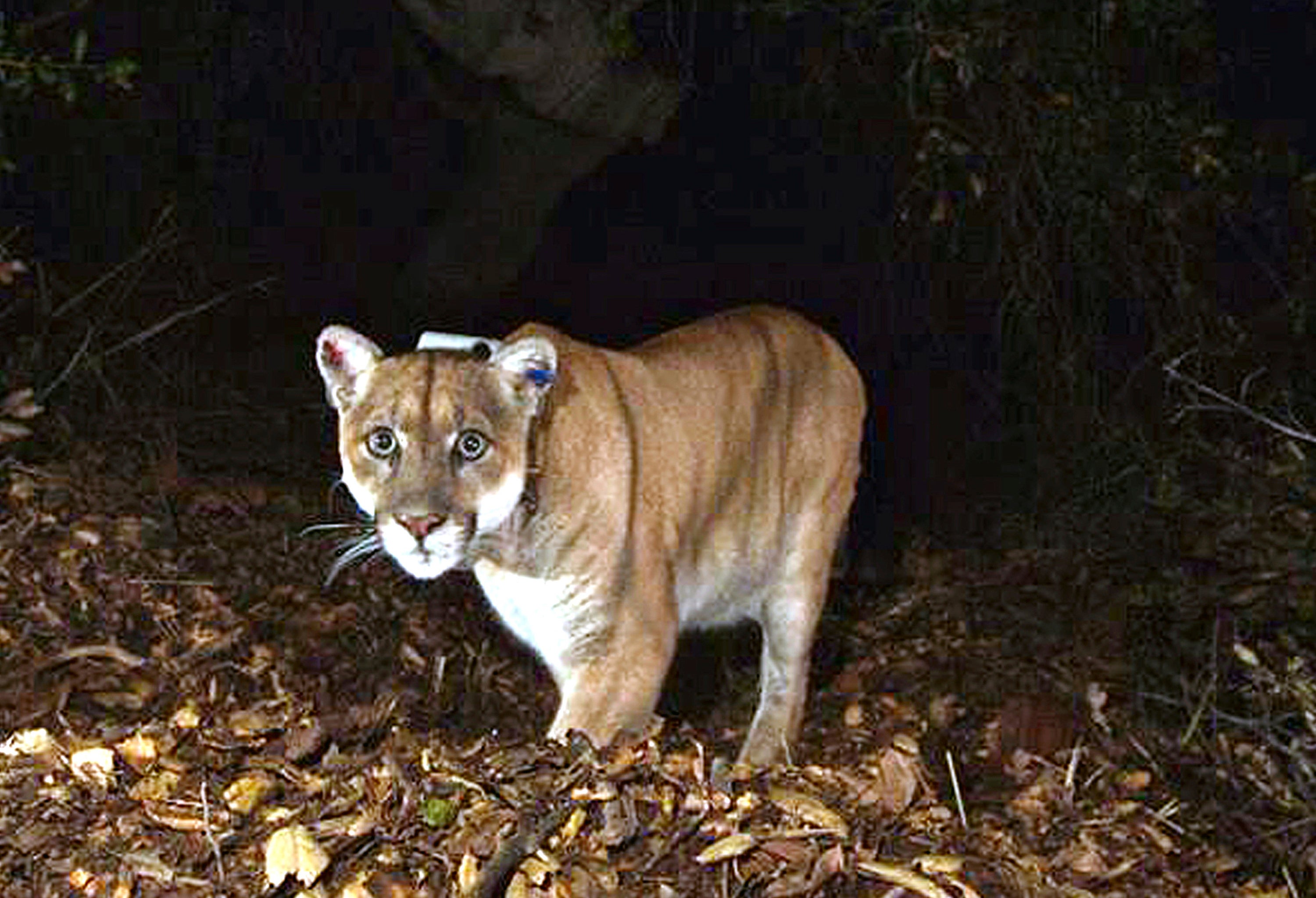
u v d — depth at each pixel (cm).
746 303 377
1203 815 214
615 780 171
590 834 167
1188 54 313
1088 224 309
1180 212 302
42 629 224
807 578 223
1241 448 277
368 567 259
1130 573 277
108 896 159
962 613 275
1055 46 292
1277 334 314
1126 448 301
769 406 214
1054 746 230
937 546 301
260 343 343
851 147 353
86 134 344
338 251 378
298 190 381
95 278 331
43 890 160
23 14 332
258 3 378
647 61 329
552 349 181
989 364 335
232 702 216
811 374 222
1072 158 298
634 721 191
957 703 248
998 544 299
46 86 329
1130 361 327
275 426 307
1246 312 339
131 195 346
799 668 224
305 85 384
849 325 353
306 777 174
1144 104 294
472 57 316
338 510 274
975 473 321
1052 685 250
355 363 184
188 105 363
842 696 254
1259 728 221
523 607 192
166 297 334
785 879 165
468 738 227
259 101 379
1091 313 323
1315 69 377
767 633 224
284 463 294
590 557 188
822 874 165
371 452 181
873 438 329
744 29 369
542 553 187
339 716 183
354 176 388
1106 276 314
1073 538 290
